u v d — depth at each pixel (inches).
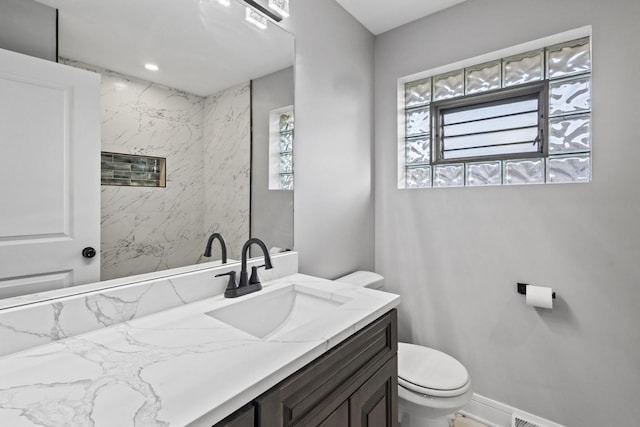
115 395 22.5
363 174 83.3
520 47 67.8
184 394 22.5
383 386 42.6
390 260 85.4
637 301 55.2
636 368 55.5
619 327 56.7
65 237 33.3
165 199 41.8
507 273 68.0
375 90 87.9
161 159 41.3
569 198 61.1
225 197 49.3
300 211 63.6
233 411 22.4
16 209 30.2
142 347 30.2
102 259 36.1
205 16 46.3
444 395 52.1
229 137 49.8
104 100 36.1
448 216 75.9
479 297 71.6
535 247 64.7
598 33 57.9
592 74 58.5
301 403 29.2
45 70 31.9
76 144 34.0
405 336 82.8
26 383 24.0
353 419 36.2
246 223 52.6
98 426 19.2
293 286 53.3
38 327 30.6
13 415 20.3
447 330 76.1
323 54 69.0
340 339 34.1
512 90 71.1
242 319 44.4
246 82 52.2
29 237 31.0
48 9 32.2
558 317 62.5
